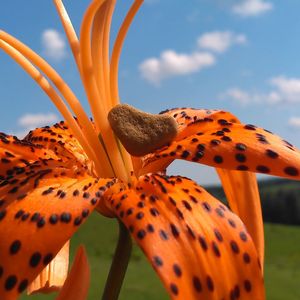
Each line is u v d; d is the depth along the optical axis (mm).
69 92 87
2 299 66
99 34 92
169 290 64
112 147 85
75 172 82
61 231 70
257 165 80
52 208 73
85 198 75
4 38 86
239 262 72
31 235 70
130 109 83
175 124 82
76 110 87
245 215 100
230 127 90
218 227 73
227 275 70
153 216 72
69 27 90
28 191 76
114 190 79
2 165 93
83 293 76
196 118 109
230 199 103
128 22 91
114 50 91
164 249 68
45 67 87
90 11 84
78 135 88
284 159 80
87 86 85
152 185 79
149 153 83
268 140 84
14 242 69
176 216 73
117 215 75
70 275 77
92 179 81
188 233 71
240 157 81
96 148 87
